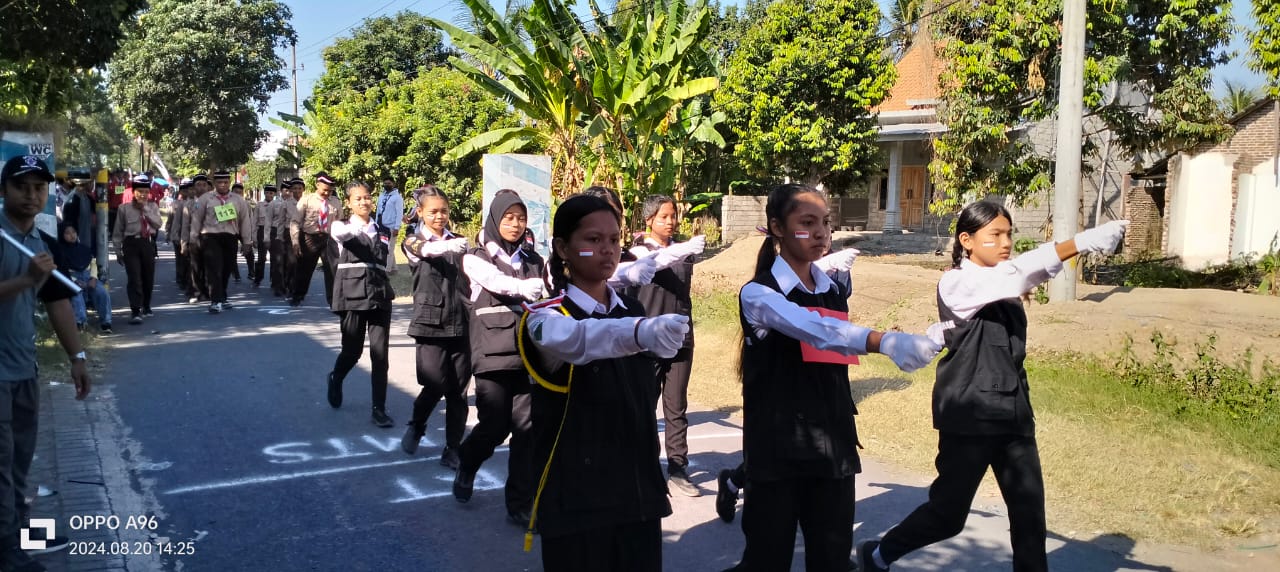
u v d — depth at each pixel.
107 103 37.72
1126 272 17.08
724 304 12.87
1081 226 14.89
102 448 6.15
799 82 20.39
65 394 7.59
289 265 14.51
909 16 15.63
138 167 55.00
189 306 13.55
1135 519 4.98
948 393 3.64
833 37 20.27
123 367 8.81
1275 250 16.70
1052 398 7.27
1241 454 6.05
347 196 6.81
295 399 7.67
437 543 4.66
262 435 6.57
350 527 4.86
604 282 3.03
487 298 4.76
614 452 2.80
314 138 22.66
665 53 12.66
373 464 5.95
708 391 8.23
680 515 5.11
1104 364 8.08
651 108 13.12
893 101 24.77
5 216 3.97
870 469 5.93
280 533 4.76
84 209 10.16
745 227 21.64
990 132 13.94
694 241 5.01
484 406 4.83
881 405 7.35
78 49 12.00
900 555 3.87
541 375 2.83
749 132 20.95
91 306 12.72
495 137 14.23
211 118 31.70
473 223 20.73
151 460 5.93
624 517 2.79
